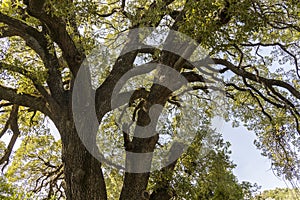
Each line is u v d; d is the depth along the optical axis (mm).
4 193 9641
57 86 10664
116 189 13359
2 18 10500
